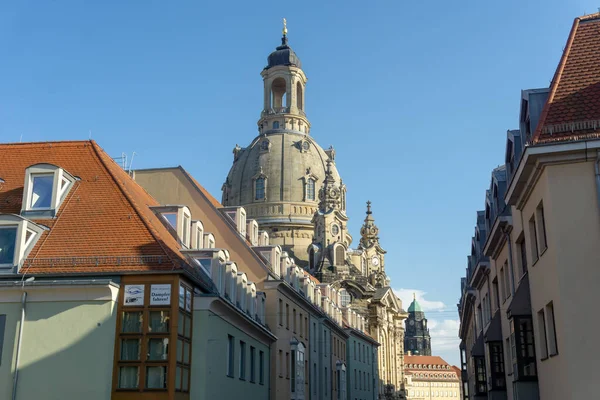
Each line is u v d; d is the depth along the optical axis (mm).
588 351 21109
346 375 75938
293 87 137250
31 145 34438
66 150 33844
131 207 29750
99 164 32625
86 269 27000
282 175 125250
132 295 26719
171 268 26797
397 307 132500
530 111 25203
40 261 27391
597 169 22156
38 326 26375
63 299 26547
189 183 46219
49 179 30359
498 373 35375
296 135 131375
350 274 111062
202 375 28656
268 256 47781
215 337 30656
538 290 25156
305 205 124062
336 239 114875
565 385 21703
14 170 33000
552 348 23734
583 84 24266
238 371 35000
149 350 26203
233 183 129500
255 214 124000
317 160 129250
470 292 49562
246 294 38312
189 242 35406
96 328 26203
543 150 22531
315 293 60094
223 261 33812
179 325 27016
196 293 29547
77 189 30984
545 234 24125
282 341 45312
